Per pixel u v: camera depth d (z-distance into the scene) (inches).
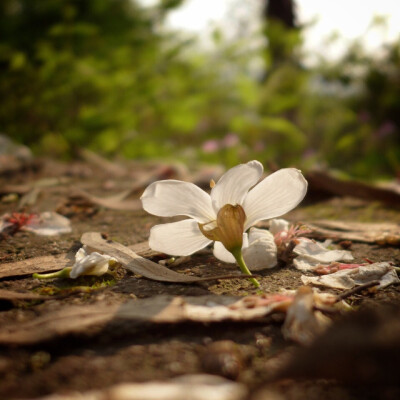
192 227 5.3
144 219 9.3
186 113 25.5
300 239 6.6
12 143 18.7
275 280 5.6
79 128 24.2
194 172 14.9
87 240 6.6
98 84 24.1
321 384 3.4
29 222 8.2
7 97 24.3
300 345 4.0
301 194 5.2
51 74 23.5
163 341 4.0
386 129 23.9
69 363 3.7
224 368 3.6
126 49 25.4
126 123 24.9
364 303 4.9
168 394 2.8
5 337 3.9
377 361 2.8
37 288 5.3
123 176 15.5
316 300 4.4
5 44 24.5
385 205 11.0
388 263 5.9
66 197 11.1
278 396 3.3
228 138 23.3
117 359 3.7
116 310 4.3
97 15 26.8
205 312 4.3
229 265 6.3
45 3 25.4
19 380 3.5
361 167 23.4
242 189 5.0
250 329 4.2
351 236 7.9
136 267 5.7
